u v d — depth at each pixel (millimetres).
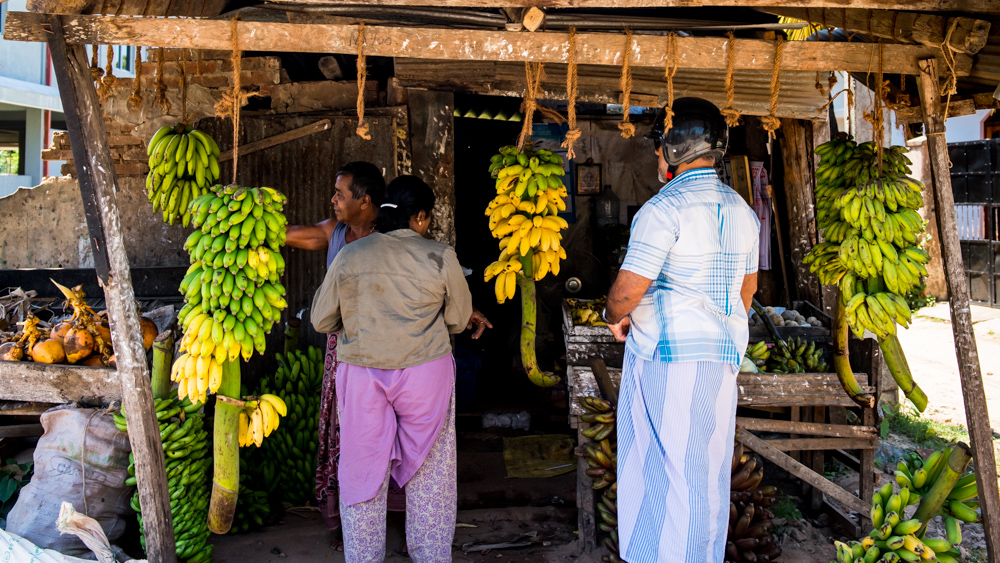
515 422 4980
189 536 2805
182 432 2768
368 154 4250
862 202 2695
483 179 6309
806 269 4684
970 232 10469
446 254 2648
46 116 12703
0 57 11727
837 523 3523
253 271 2396
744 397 3236
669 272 2158
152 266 4699
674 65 2281
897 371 2807
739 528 2836
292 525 3424
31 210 5074
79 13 2207
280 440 3623
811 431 3260
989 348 7691
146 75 4574
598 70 4180
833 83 3064
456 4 2160
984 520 2438
